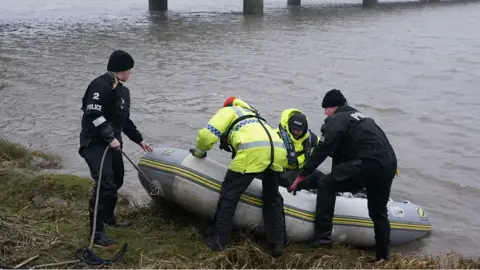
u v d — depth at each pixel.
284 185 5.95
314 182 6.27
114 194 5.01
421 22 26.89
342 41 20.62
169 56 17.33
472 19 28.25
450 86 13.70
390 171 4.85
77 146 9.16
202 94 12.66
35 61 16.45
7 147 8.17
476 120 10.80
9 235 4.79
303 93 12.84
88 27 24.20
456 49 18.95
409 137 9.80
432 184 7.72
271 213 5.04
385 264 4.84
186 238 5.15
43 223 5.32
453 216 6.73
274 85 13.62
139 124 10.28
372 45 19.73
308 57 17.31
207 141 4.92
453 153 8.98
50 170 7.91
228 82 13.88
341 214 5.52
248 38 21.25
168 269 4.46
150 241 5.05
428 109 11.58
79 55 17.53
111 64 4.79
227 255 4.71
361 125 4.90
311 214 5.39
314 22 26.66
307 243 5.40
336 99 5.09
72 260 4.52
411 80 14.31
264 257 4.81
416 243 6.01
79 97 12.41
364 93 12.92
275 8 34.19
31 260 4.45
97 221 4.85
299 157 5.82
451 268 4.80
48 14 29.34
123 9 32.66
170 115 10.92
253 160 4.81
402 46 19.50
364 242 5.56
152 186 5.52
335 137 4.88
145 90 12.96
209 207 5.24
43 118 10.75
